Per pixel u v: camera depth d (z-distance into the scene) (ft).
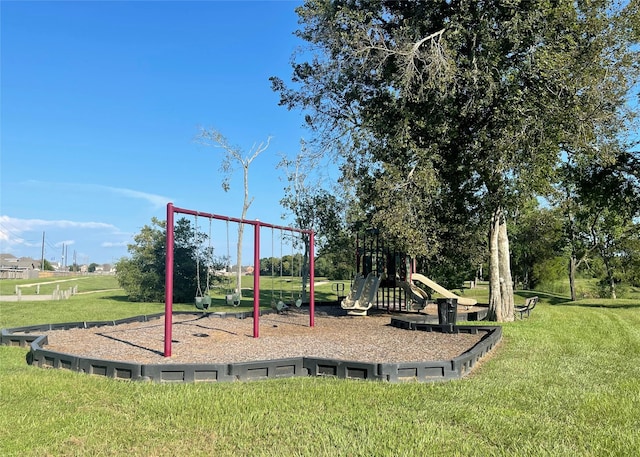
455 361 20.08
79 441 12.55
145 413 14.84
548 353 26.94
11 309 61.21
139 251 76.84
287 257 103.09
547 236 108.27
